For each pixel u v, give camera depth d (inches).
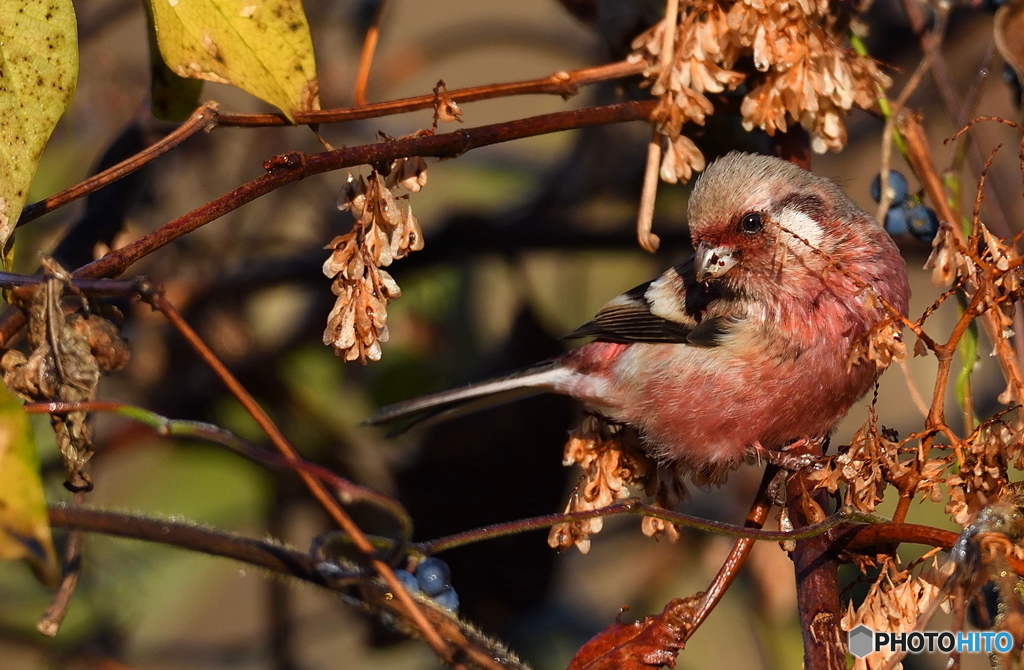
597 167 545.0
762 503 332.2
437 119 303.6
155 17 270.5
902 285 373.7
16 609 434.0
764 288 370.9
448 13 608.4
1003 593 218.8
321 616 507.8
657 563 518.3
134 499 500.7
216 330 509.4
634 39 375.9
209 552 228.4
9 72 261.1
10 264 271.1
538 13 605.6
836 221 369.1
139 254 261.0
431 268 517.0
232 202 270.7
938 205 364.2
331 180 539.5
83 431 245.4
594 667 261.9
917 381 510.3
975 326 318.7
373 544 233.6
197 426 216.5
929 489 256.1
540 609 479.2
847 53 341.7
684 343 376.8
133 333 498.0
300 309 570.6
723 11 335.6
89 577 421.1
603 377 394.0
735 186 375.9
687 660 511.8
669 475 346.9
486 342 534.9
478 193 595.8
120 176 278.5
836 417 377.4
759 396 369.4
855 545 263.3
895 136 370.6
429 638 233.6
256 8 273.6
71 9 263.7
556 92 332.2
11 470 195.8
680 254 533.3
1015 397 260.8
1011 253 268.7
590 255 538.3
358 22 543.2
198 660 507.5
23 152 261.1
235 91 518.6
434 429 462.3
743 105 337.4
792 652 457.1
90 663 424.5
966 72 512.4
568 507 339.3
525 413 460.4
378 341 284.4
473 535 233.8
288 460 216.5
